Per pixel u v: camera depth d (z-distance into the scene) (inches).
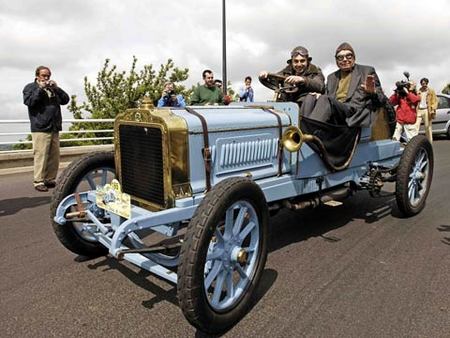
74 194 131.0
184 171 115.4
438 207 209.0
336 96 177.9
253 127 132.0
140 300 118.6
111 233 125.5
